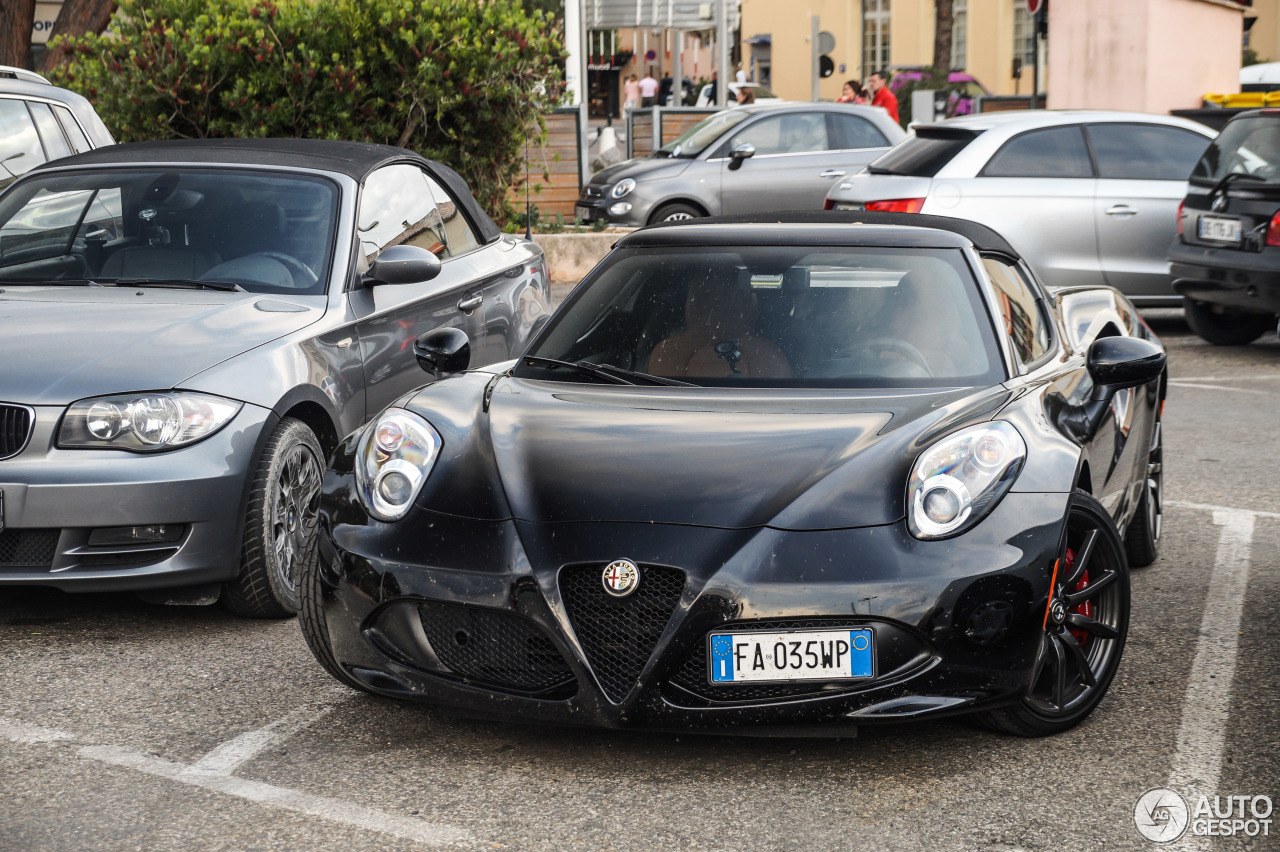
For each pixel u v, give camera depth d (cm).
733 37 4328
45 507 417
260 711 384
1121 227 1060
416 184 627
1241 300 995
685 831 309
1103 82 1958
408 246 534
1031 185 1048
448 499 350
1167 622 464
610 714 323
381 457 367
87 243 548
